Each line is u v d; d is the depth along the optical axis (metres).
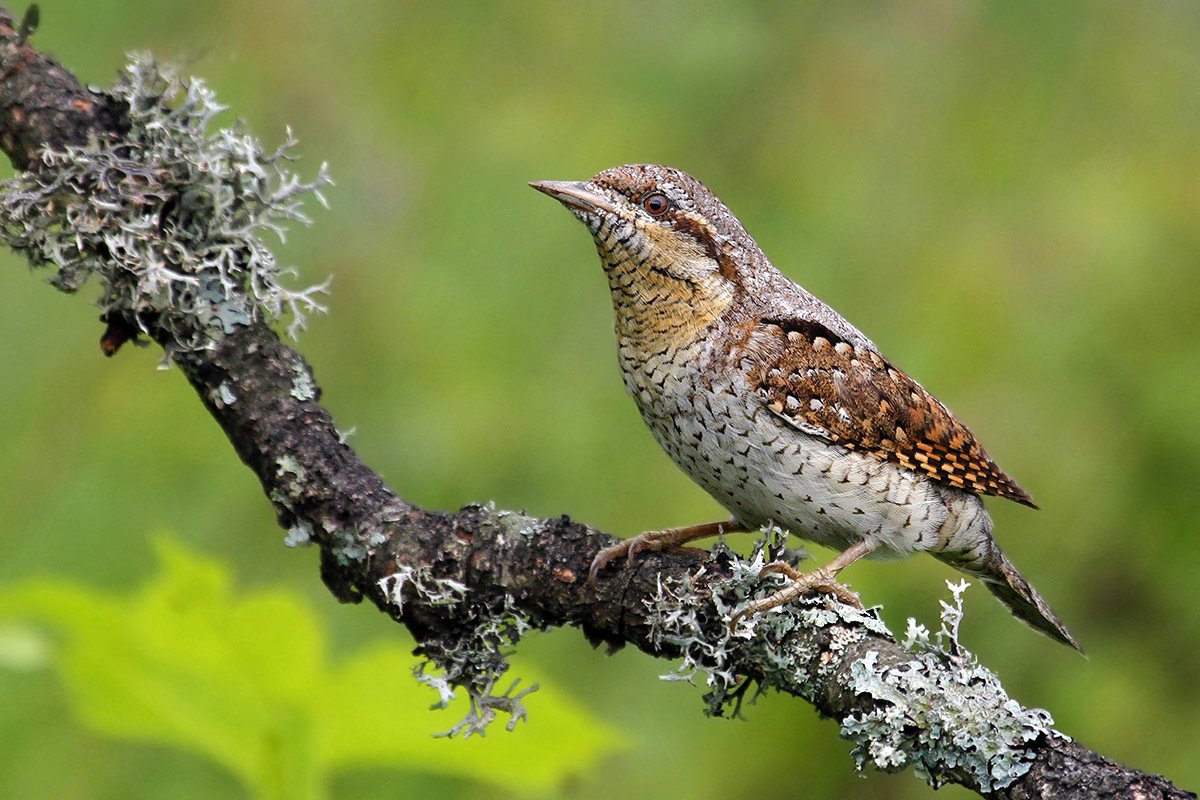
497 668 5.93
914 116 11.00
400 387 9.55
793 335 7.38
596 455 9.59
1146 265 10.74
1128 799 4.55
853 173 10.69
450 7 10.67
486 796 7.67
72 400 9.42
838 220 10.53
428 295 9.74
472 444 9.41
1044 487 10.55
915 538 7.66
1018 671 10.49
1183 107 11.38
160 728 3.88
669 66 10.70
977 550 8.07
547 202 10.10
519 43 10.73
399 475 9.34
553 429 9.52
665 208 7.40
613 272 7.49
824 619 5.67
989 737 4.89
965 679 5.14
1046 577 10.64
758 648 5.75
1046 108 11.28
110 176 6.07
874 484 7.43
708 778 9.39
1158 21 11.68
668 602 5.94
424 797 7.84
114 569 8.79
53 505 8.98
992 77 11.27
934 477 7.61
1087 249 10.66
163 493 9.11
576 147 10.33
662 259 7.35
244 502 9.15
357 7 10.40
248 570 8.88
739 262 7.61
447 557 6.04
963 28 11.31
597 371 9.83
